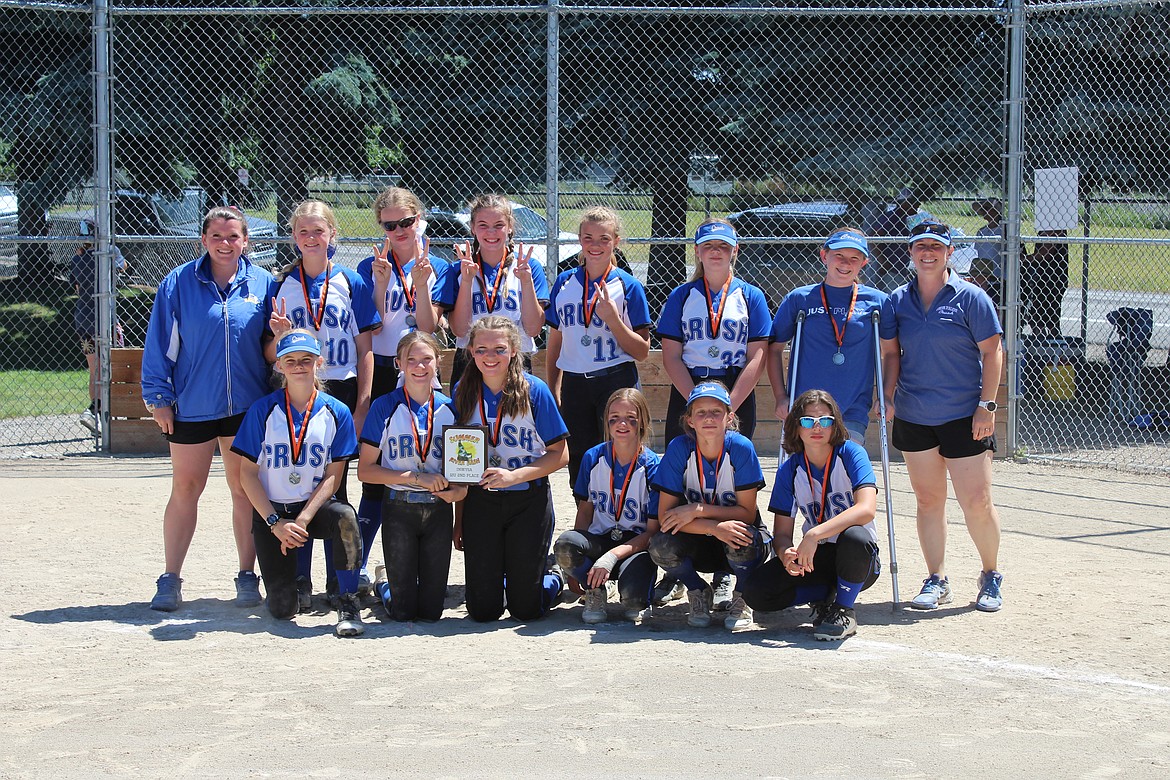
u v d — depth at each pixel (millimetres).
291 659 4965
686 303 6109
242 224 5785
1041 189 9547
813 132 12547
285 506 5555
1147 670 4820
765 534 5621
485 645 5199
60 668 4828
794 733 4043
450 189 13477
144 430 9805
